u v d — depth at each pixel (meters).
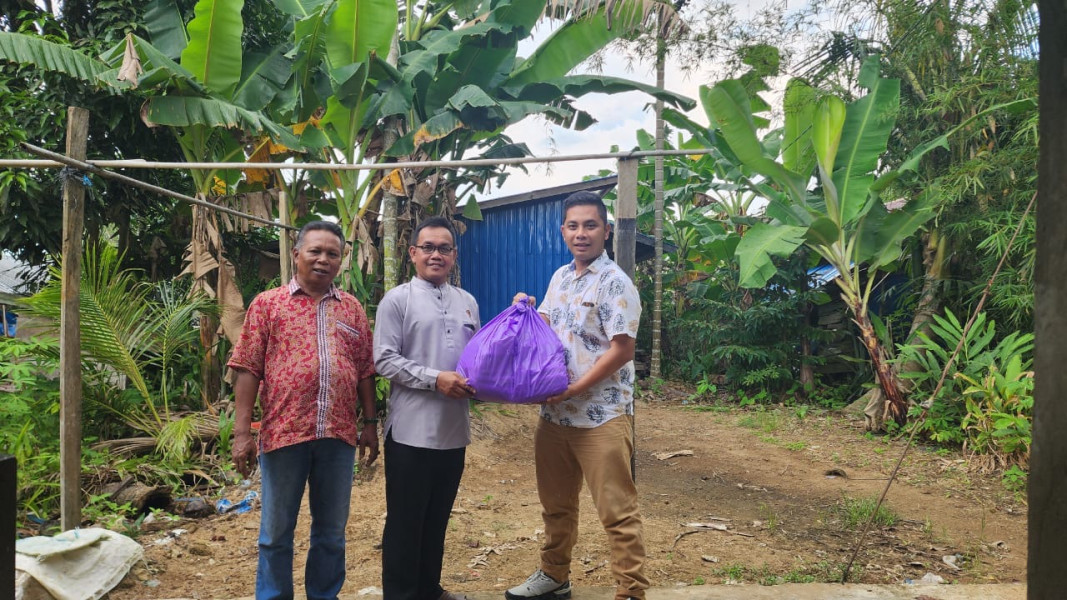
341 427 2.49
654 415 8.98
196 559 3.58
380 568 3.40
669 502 4.96
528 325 2.54
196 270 6.38
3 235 6.58
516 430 7.44
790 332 10.33
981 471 5.72
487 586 3.17
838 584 3.02
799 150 7.46
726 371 11.12
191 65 6.21
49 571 2.91
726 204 12.74
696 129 7.95
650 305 12.71
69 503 3.50
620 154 3.52
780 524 4.38
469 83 7.58
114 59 6.21
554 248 9.77
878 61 6.61
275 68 7.03
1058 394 0.98
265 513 2.42
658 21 3.65
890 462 6.18
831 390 9.93
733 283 11.00
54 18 7.38
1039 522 1.01
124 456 5.16
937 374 6.90
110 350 5.32
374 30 6.35
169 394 6.41
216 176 7.28
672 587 2.97
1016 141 6.04
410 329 2.57
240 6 6.01
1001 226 6.38
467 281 9.89
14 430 4.84
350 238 6.83
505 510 4.57
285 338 2.46
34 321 5.72
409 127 7.64
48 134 6.84
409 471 2.49
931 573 3.44
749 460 6.41
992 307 7.23
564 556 2.82
